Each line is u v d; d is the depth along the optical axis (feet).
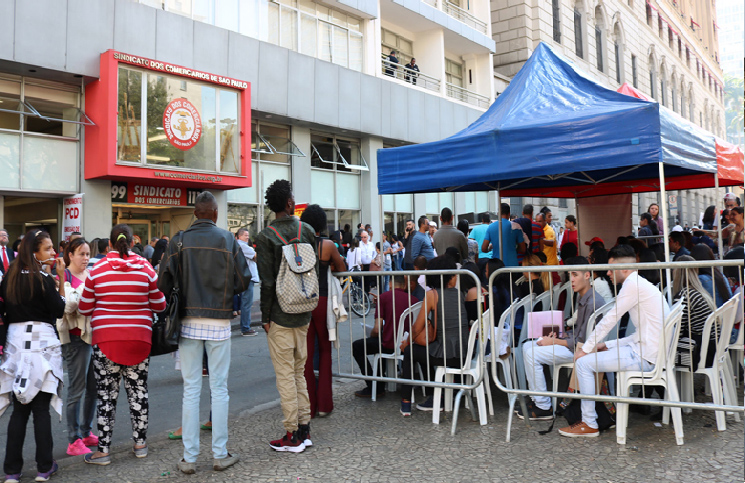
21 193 40.91
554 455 13.16
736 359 18.48
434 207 76.64
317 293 14.34
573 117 17.56
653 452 13.03
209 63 49.11
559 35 93.20
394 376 18.86
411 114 70.08
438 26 74.79
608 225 35.47
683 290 15.17
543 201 85.81
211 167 48.88
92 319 13.60
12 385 12.75
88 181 43.39
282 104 55.16
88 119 43.16
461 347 15.44
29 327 12.81
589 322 14.84
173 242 13.14
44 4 39.52
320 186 62.18
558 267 14.87
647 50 127.54
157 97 45.24
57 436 16.61
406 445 14.25
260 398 20.15
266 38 55.31
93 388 15.12
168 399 20.52
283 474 12.75
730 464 12.06
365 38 66.54
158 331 13.88
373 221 66.39
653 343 13.89
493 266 17.90
